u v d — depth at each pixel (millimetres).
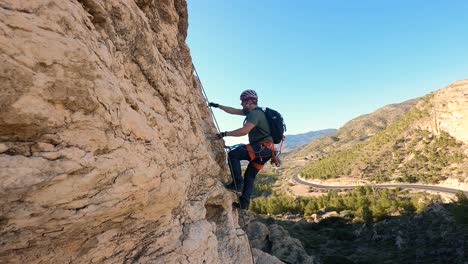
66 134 2211
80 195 2379
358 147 157500
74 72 2131
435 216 53688
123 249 3514
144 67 3592
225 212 7047
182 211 4836
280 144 6207
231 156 6188
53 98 2043
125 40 3209
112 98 2518
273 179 178375
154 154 3293
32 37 1896
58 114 2113
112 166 2564
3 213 2016
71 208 2385
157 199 3455
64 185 2223
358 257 44969
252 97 6285
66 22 2182
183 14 5770
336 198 77875
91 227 2770
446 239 42812
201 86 6676
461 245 39344
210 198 6422
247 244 7656
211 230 5621
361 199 70125
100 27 2807
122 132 2756
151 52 3707
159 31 4441
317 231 61969
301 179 151875
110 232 3127
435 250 40375
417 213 57344
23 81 1859
